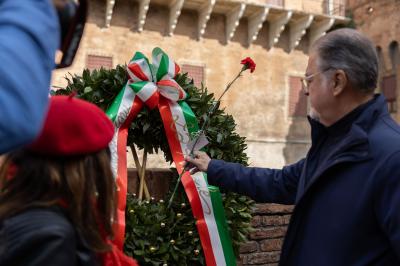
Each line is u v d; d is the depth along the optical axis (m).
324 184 1.51
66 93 2.69
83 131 1.17
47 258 0.96
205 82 17.23
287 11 17.61
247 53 18.09
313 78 1.58
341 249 1.43
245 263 3.20
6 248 0.98
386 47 19.83
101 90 2.65
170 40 16.72
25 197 1.11
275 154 18.23
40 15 0.75
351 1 21.56
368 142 1.45
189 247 2.60
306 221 1.55
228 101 17.62
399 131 1.47
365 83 1.51
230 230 2.76
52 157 1.15
